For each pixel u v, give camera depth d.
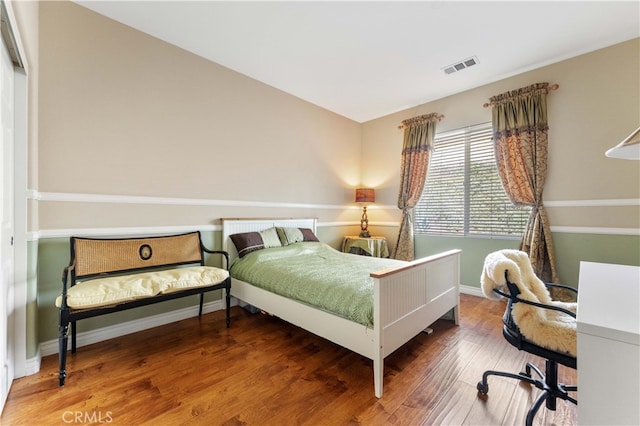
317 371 1.79
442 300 2.34
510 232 3.24
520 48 2.68
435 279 2.24
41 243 1.98
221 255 2.99
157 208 2.55
